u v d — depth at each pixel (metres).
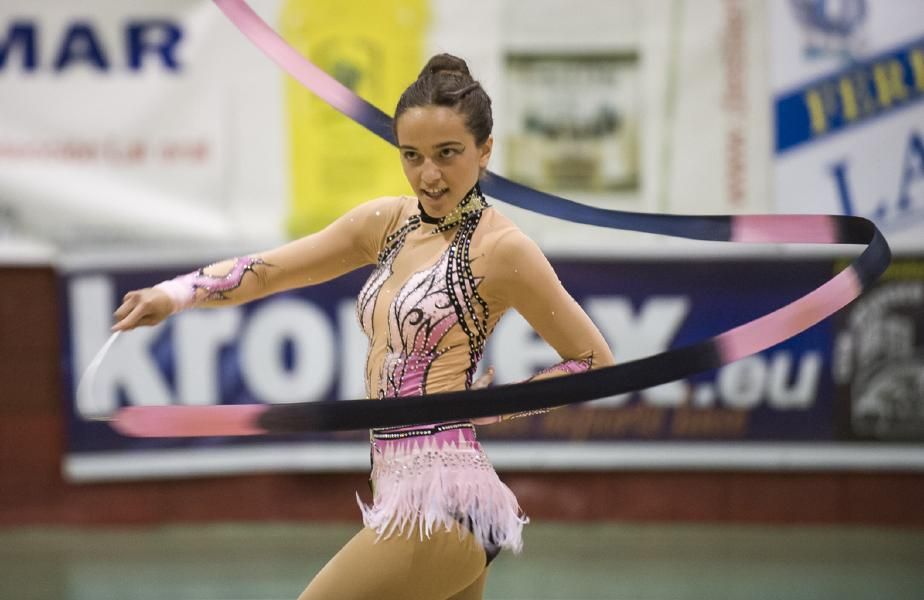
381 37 17.53
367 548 6.91
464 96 6.82
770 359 18.30
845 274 7.31
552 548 17.89
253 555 17.55
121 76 17.62
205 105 17.69
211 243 17.84
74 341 18.06
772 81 17.73
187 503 18.73
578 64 17.69
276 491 18.75
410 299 7.07
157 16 17.55
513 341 17.95
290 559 17.34
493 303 7.09
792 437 18.39
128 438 18.41
